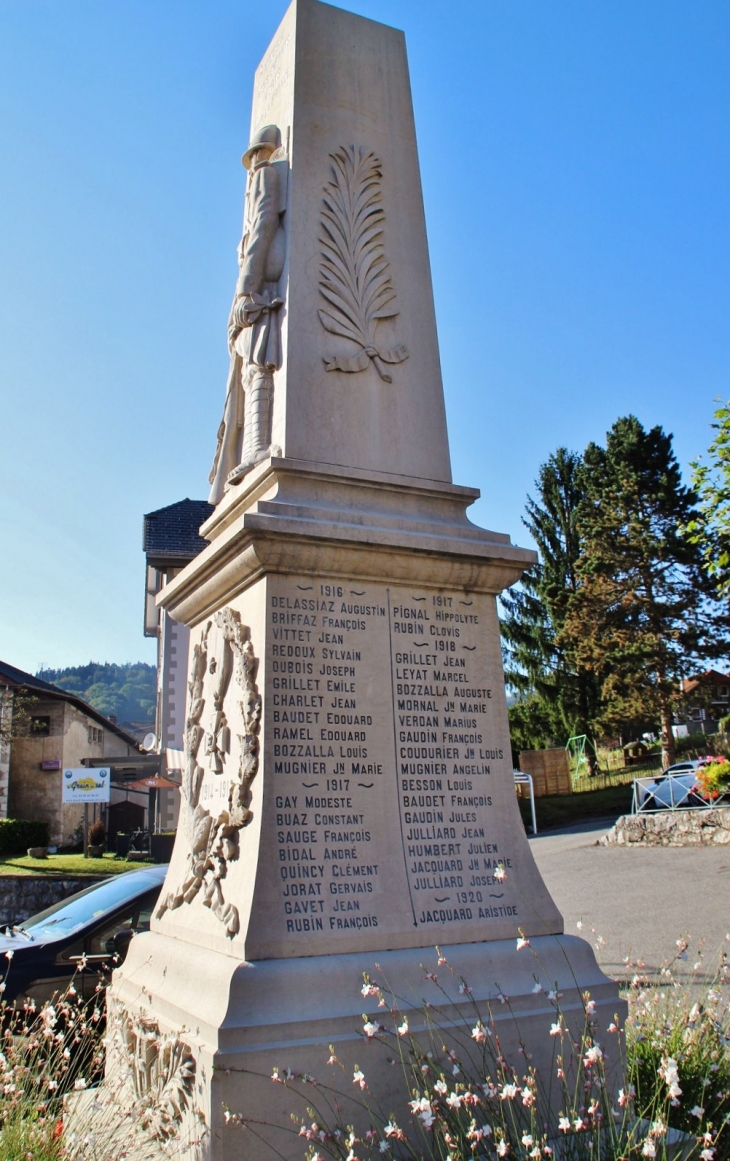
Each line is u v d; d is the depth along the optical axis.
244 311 5.87
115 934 7.92
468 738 5.18
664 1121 3.91
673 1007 5.68
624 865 17.11
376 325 6.01
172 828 30.70
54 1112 4.66
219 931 4.50
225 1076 3.80
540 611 42.06
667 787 23.38
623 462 37.59
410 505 5.61
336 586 5.02
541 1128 4.09
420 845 4.83
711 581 35.72
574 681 40.47
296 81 6.27
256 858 4.42
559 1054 4.43
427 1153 3.97
